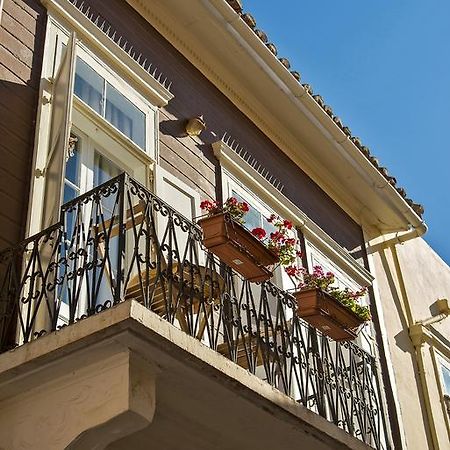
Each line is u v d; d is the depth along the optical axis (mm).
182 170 8016
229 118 9125
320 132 10008
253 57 9102
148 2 8477
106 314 4660
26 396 5098
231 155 8766
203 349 5035
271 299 8133
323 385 6531
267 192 9172
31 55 6801
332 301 6762
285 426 5781
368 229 11453
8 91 6430
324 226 10297
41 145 6379
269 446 6031
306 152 10273
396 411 9992
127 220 6609
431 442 10500
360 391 7156
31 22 6949
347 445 6207
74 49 6586
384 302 11102
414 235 11672
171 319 5238
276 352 6117
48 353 4773
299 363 6332
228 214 5820
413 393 10641
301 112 9750
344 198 10969
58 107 6426
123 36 8000
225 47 9008
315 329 6887
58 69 6781
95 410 4738
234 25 8836
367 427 7234
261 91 9492
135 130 7578
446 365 11734
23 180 6180
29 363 4840
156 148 7684
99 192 5480
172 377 5059
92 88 7254
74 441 4734
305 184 10188
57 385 4996
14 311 5387
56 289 5375
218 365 5109
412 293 11875
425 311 12023
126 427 4734
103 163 7262
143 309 4707
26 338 5074
